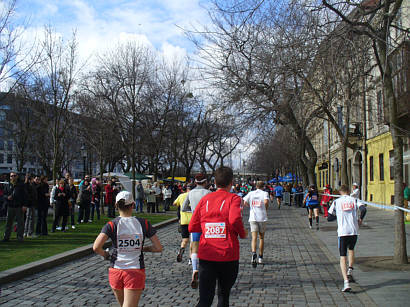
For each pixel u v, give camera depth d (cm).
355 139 2270
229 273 433
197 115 3738
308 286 704
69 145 3956
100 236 412
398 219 848
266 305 593
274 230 1658
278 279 760
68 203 1418
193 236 740
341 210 707
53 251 971
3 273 714
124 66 2783
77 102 2830
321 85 1252
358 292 653
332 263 913
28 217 1252
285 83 1152
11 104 3575
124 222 421
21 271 740
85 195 1706
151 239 431
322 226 1783
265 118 1688
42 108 2083
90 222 1753
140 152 3812
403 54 918
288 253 1066
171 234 1466
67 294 638
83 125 2986
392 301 592
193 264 726
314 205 1667
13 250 985
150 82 3006
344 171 1521
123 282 410
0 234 1320
